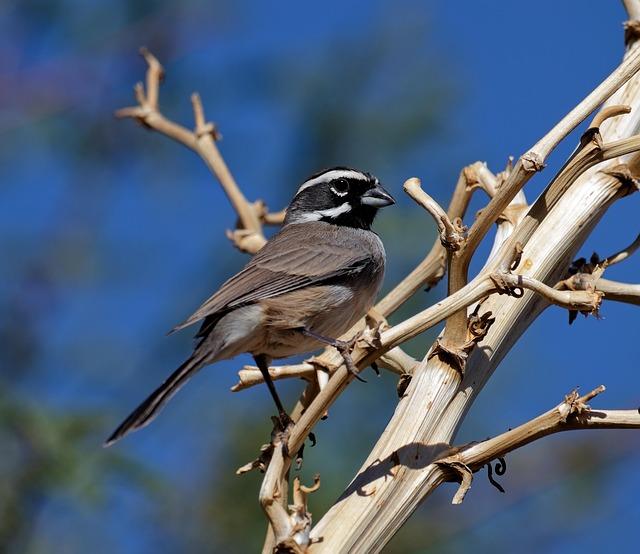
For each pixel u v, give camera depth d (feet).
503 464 19.94
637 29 24.35
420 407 19.81
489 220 19.35
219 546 39.19
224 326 30.68
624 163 21.98
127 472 37.42
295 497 18.94
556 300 18.93
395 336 19.03
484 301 21.16
